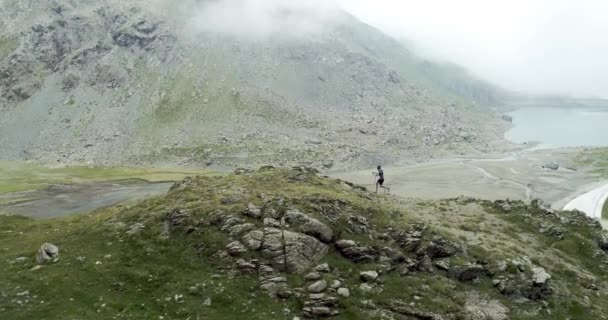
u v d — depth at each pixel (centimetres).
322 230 4319
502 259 4612
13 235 5419
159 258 4125
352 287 3909
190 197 4991
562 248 5550
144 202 5312
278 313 3603
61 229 5272
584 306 4366
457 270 4334
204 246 4172
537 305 4209
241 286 3812
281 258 4041
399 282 4053
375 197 5962
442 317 3744
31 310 3491
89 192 12469
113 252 4250
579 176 17925
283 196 4775
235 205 4581
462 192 14988
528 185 16275
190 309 3591
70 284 3812
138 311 3569
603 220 11581
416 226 4825
